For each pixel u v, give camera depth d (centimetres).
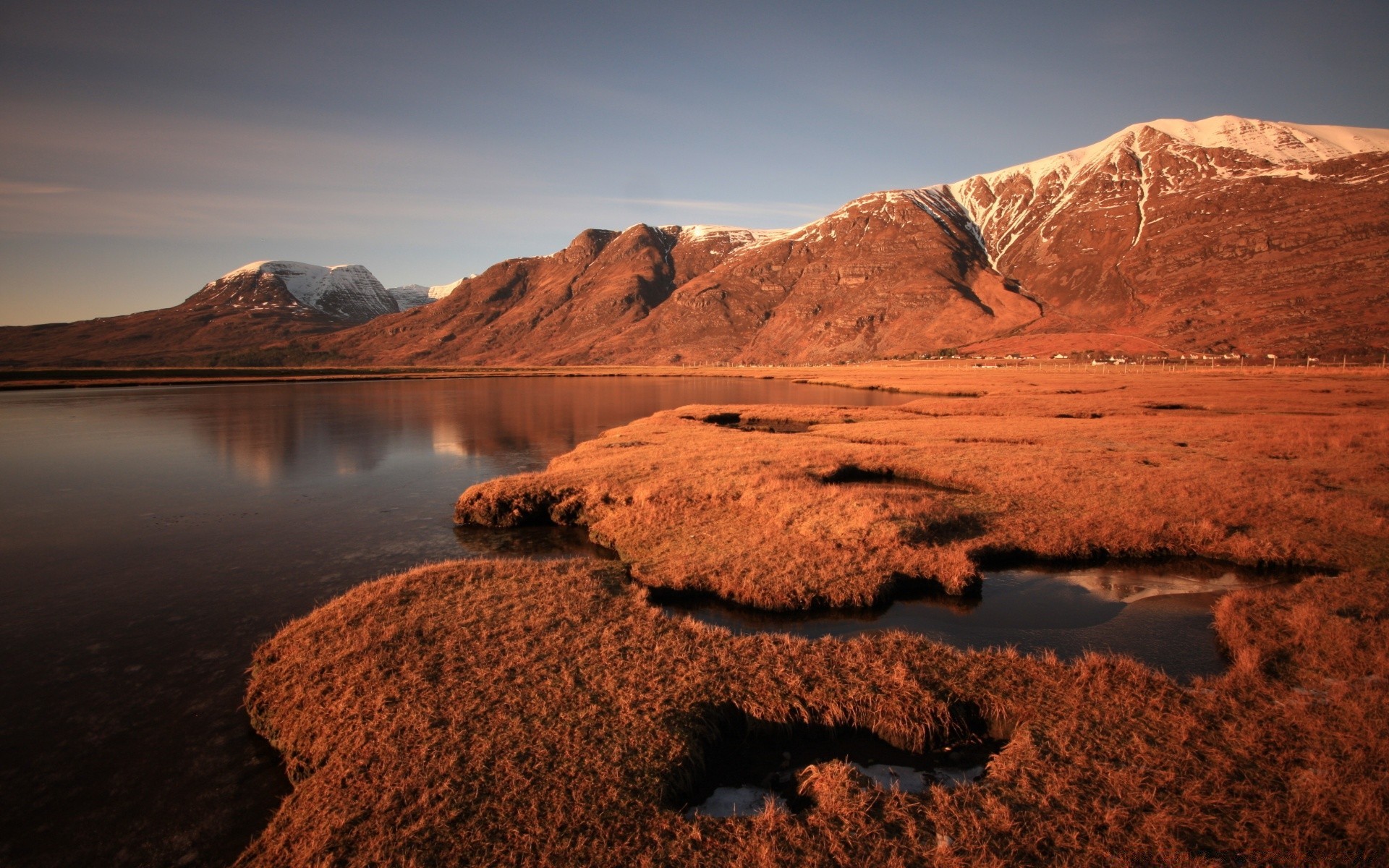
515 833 679
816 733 909
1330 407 4709
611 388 10225
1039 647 1176
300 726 912
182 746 941
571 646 1081
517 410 6425
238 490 2823
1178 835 655
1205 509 1898
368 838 680
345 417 5750
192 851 741
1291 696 909
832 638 1127
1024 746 812
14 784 856
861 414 5031
